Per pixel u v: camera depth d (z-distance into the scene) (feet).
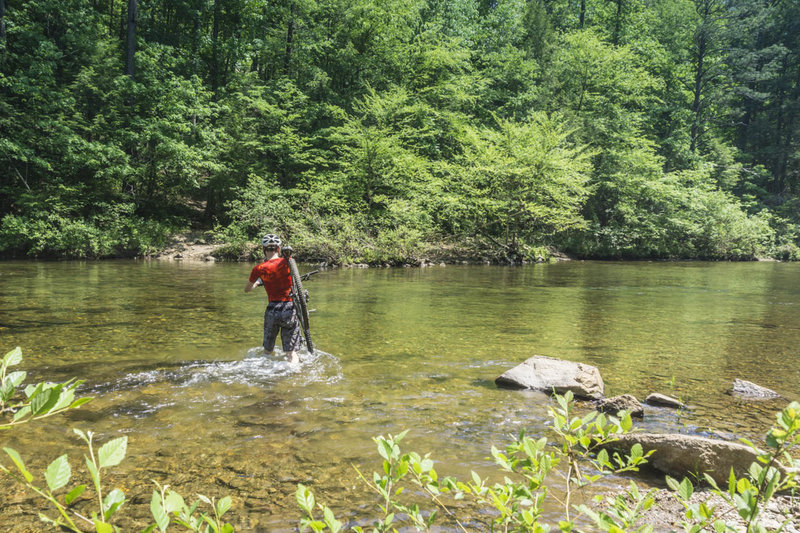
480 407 13.09
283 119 83.56
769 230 106.11
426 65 101.24
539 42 115.34
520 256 78.33
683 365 17.81
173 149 72.49
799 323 26.63
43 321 24.14
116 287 37.63
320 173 83.35
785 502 8.55
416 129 91.30
